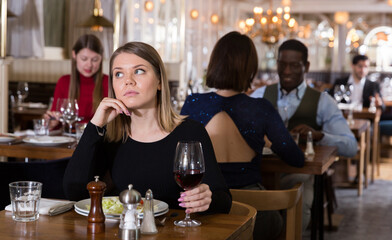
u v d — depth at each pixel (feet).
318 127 12.02
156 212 5.07
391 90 29.09
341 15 48.16
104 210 5.15
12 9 20.35
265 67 52.08
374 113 20.33
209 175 5.88
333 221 14.90
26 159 13.26
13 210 5.02
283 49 11.73
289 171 9.57
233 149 8.32
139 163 5.98
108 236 4.54
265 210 7.47
